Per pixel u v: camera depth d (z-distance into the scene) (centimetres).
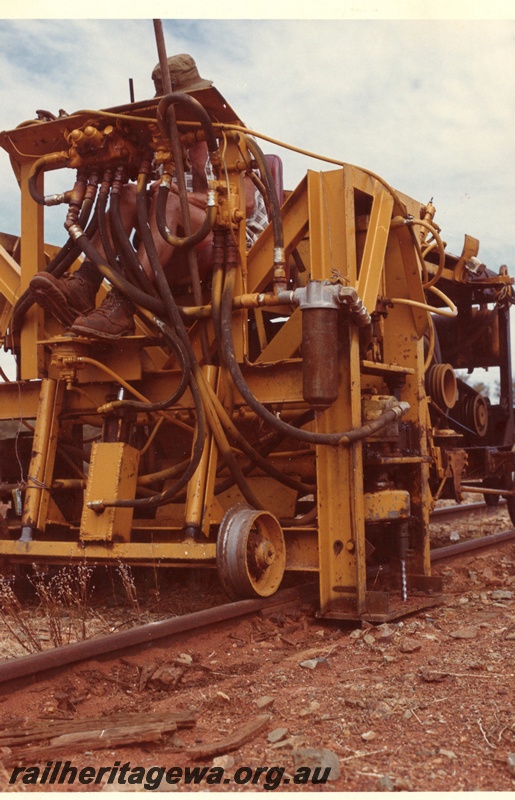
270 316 675
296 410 553
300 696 339
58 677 353
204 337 498
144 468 596
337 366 471
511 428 886
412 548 557
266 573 479
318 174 500
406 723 304
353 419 474
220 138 497
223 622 442
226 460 493
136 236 527
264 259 513
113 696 351
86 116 496
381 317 554
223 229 489
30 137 529
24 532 516
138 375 517
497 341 902
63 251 513
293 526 527
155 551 470
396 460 507
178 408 517
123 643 379
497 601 541
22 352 551
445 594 568
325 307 459
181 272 535
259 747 285
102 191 495
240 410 516
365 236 546
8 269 580
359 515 475
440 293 557
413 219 555
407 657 402
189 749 278
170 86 489
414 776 258
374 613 471
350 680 363
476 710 314
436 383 695
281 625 467
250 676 377
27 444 589
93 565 507
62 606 509
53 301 486
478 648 409
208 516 486
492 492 853
